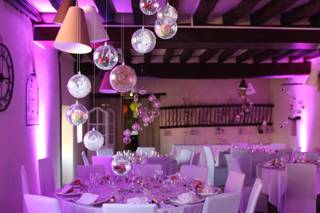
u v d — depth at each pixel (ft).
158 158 20.59
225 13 18.02
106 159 20.63
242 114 35.47
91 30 9.37
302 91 31.04
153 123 35.88
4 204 13.34
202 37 17.95
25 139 16.05
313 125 29.17
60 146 23.12
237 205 9.41
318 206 19.02
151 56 29.84
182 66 29.63
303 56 27.73
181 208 10.02
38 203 9.02
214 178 26.73
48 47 19.38
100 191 12.05
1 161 13.16
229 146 33.63
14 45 14.60
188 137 36.14
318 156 23.24
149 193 11.44
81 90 9.18
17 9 14.82
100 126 33.19
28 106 16.29
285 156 22.30
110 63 8.97
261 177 18.80
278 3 14.90
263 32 18.08
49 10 16.62
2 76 12.98
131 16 17.76
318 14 17.92
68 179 26.89
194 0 16.19
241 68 29.58
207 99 36.58
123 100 34.76
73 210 10.57
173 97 36.29
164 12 9.09
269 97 37.09
